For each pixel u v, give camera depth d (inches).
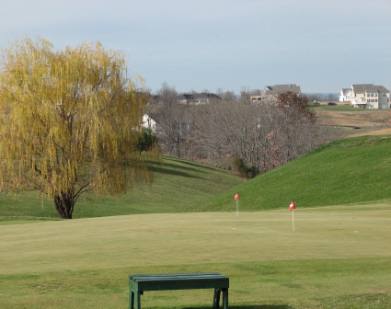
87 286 588.1
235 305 519.8
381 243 826.2
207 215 1312.7
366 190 2009.1
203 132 5580.7
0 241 934.4
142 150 2342.5
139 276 475.8
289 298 539.2
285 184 2313.0
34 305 516.1
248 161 4859.7
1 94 1961.1
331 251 761.6
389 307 505.7
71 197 2046.0
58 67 1961.1
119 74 2044.8
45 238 945.5
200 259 713.6
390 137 2615.7
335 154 2524.6
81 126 1979.6
